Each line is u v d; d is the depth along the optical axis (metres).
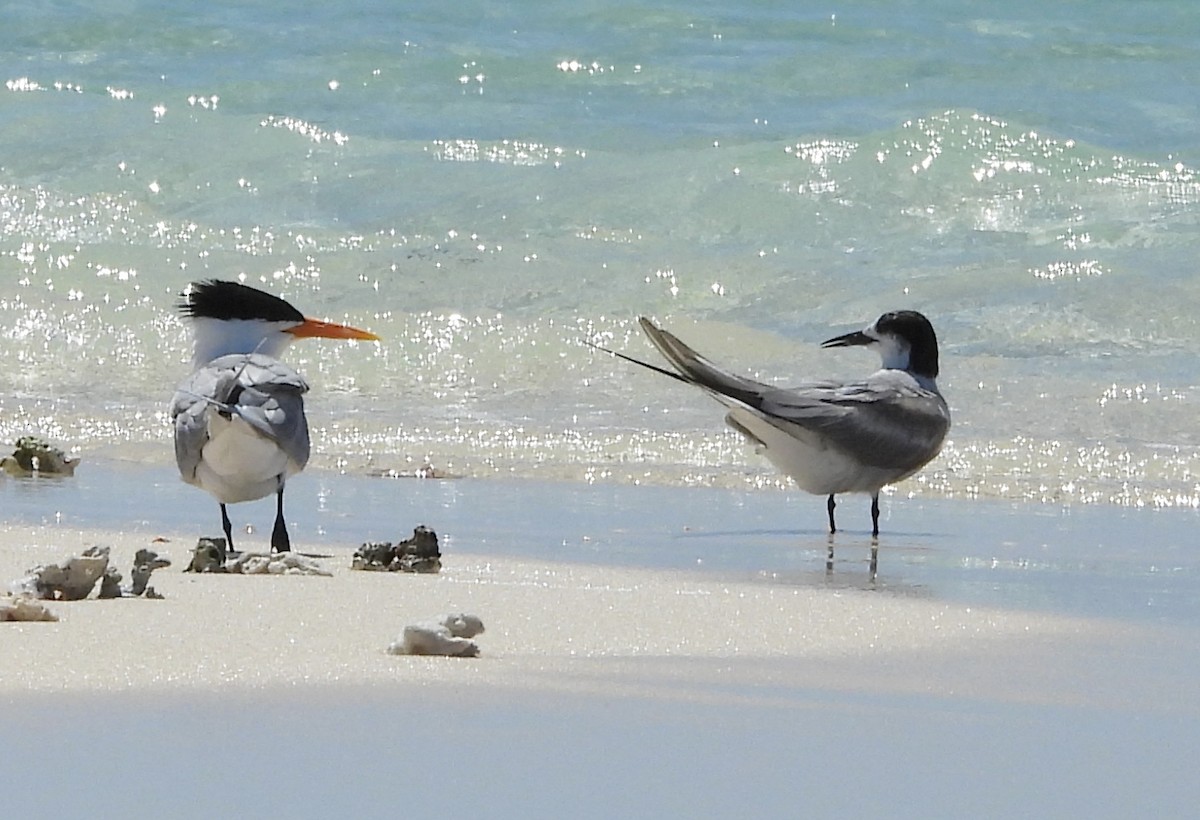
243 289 12.09
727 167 22.91
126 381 16.62
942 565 10.74
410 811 5.30
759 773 5.84
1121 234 21.20
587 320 18.48
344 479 13.70
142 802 5.28
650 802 5.48
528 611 8.66
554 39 29.05
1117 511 12.97
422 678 6.87
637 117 26.36
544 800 5.46
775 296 19.41
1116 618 8.94
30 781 5.43
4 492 12.79
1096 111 26.41
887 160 23.00
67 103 26.03
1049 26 29.92
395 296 19.16
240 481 10.73
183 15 29.50
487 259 20.39
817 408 12.37
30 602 7.93
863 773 5.89
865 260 20.59
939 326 18.31
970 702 6.96
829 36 29.31
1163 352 17.48
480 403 16.08
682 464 14.38
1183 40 29.19
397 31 29.06
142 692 6.46
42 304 18.58
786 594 9.50
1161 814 5.56
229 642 7.43
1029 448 14.75
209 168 23.61
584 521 12.20
